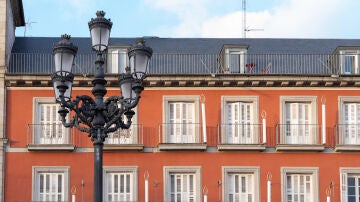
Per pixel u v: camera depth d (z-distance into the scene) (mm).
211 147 38719
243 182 38719
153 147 38625
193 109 39188
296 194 38594
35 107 38750
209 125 38969
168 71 40188
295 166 38656
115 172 38500
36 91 38938
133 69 22078
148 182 38344
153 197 38281
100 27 22359
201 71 40375
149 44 43406
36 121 38719
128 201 38250
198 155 38625
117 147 38188
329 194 38531
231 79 39031
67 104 21828
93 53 40719
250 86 39344
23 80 38594
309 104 39469
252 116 39219
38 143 38469
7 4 39469
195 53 41781
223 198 38312
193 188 38500
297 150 38562
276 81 39156
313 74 39062
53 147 38156
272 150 38781
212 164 38562
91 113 22031
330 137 39094
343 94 39500
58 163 38375
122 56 39750
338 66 39938
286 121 39281
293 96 39344
